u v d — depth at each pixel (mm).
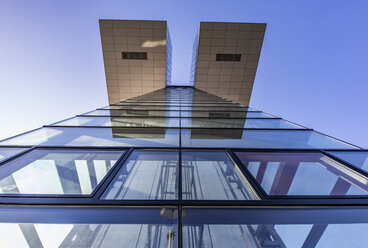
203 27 19797
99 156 3812
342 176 3246
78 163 3514
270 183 2984
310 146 4582
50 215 2277
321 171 3369
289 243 2104
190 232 2094
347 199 2635
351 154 4137
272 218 2299
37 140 4645
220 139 5102
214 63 21266
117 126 6348
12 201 2426
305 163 3725
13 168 3223
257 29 19781
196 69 21703
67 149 4086
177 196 2602
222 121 7562
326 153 4094
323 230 2215
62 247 2041
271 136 5453
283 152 4141
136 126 6430
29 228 2145
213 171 3285
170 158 3752
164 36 19531
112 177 2982
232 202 2486
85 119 7262
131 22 18953
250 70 21422
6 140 4508
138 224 2172
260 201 2527
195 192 2713
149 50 20109
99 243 2062
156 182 2904
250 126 6750
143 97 16891
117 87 21562
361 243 2172
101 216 2266
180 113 9211
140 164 3459
